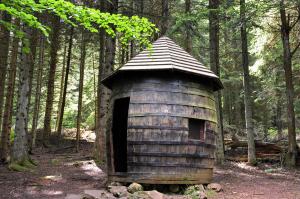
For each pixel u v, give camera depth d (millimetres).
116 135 11602
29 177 10984
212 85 10602
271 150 17641
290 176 13203
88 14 4895
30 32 12805
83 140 26312
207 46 25078
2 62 15305
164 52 10125
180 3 23422
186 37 19938
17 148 12914
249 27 15391
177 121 9227
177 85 9508
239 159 17188
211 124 9977
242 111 32594
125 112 11977
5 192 8648
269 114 28234
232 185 10898
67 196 8125
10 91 15445
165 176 9008
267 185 11016
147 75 9562
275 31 17328
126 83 9812
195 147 9383
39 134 26031
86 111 36250
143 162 9070
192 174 9273
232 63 28000
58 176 11289
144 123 9188
